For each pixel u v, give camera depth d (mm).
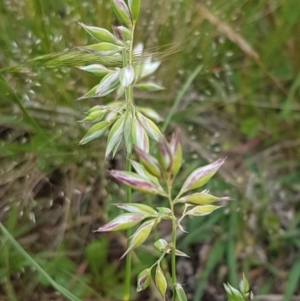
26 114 101
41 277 107
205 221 122
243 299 57
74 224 118
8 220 107
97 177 120
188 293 118
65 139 115
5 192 110
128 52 56
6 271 104
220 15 121
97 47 55
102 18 111
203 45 122
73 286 110
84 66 63
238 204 124
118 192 119
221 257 122
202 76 130
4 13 109
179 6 117
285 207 130
